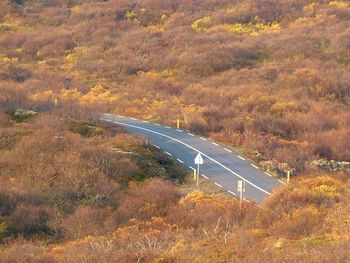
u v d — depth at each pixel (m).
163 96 95.75
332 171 58.69
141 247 30.33
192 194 45.53
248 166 56.97
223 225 37.09
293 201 40.69
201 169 55.59
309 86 100.94
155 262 27.17
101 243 32.44
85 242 34.06
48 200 44.03
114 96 94.94
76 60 125.50
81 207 43.03
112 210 43.19
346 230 29.91
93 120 69.25
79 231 38.44
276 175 54.31
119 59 122.94
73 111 72.81
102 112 81.81
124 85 106.38
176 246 30.55
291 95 95.75
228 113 80.75
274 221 35.88
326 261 21.92
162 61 118.88
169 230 36.56
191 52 123.06
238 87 100.56
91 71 116.88
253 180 52.34
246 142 65.88
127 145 58.81
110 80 110.38
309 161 61.38
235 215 39.41
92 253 29.80
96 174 49.22
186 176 53.97
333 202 40.28
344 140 71.50
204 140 67.00
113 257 28.81
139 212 42.12
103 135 62.59
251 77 107.88
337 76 106.00
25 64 123.56
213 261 26.06
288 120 79.62
